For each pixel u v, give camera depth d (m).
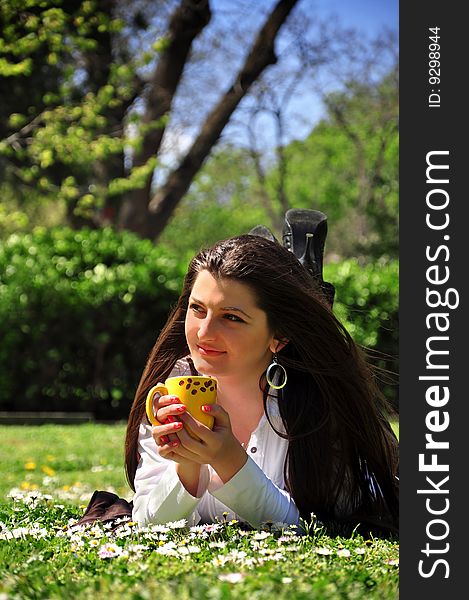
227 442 2.62
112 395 10.97
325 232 3.91
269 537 2.69
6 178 18.20
